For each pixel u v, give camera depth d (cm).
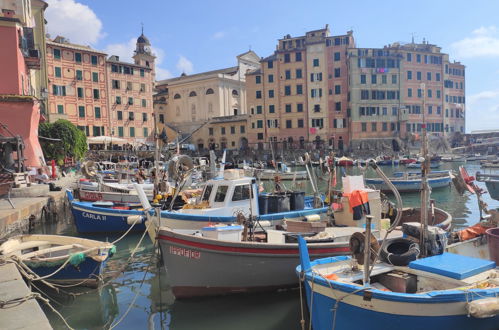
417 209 1312
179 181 1602
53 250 1000
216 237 956
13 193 2019
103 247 972
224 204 1205
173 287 941
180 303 931
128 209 1755
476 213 2138
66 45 5759
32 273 890
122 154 5581
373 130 6481
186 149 6812
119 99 6444
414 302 584
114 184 2391
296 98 6750
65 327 821
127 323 835
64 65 5741
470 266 661
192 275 917
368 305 614
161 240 938
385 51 6500
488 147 6994
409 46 7119
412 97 6775
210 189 1288
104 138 5159
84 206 1681
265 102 6950
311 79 6656
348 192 1136
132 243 1549
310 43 6625
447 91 7294
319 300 683
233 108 7838
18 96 2550
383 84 6494
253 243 898
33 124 2748
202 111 7650
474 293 596
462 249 878
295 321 832
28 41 3222
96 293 985
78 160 4162
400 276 695
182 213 1205
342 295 639
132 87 6644
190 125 7788
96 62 6119
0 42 2770
